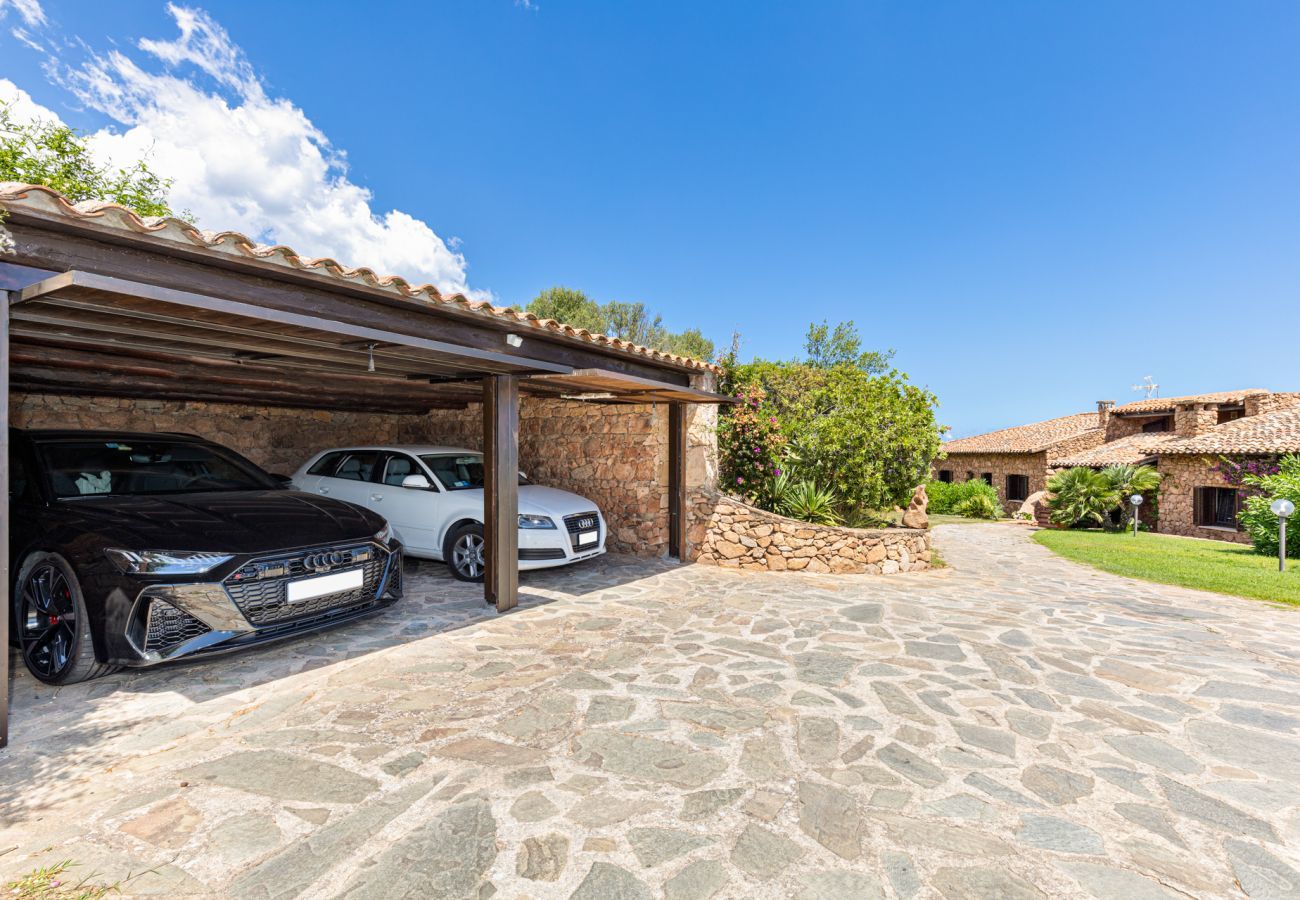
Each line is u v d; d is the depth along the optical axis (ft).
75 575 11.64
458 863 6.93
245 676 12.78
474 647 14.99
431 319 15.07
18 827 7.48
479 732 10.40
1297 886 6.79
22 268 8.74
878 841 7.52
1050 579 28.32
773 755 9.75
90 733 10.10
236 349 14.47
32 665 12.22
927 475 34.27
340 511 15.85
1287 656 15.43
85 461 14.96
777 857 7.16
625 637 16.05
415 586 21.34
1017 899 6.50
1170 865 7.14
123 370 17.70
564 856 7.10
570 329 18.69
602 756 9.62
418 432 36.11
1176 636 17.25
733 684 12.83
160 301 9.15
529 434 31.81
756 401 33.06
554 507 22.61
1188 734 10.77
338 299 12.94
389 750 9.69
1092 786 8.98
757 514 27.45
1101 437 83.66
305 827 7.59
